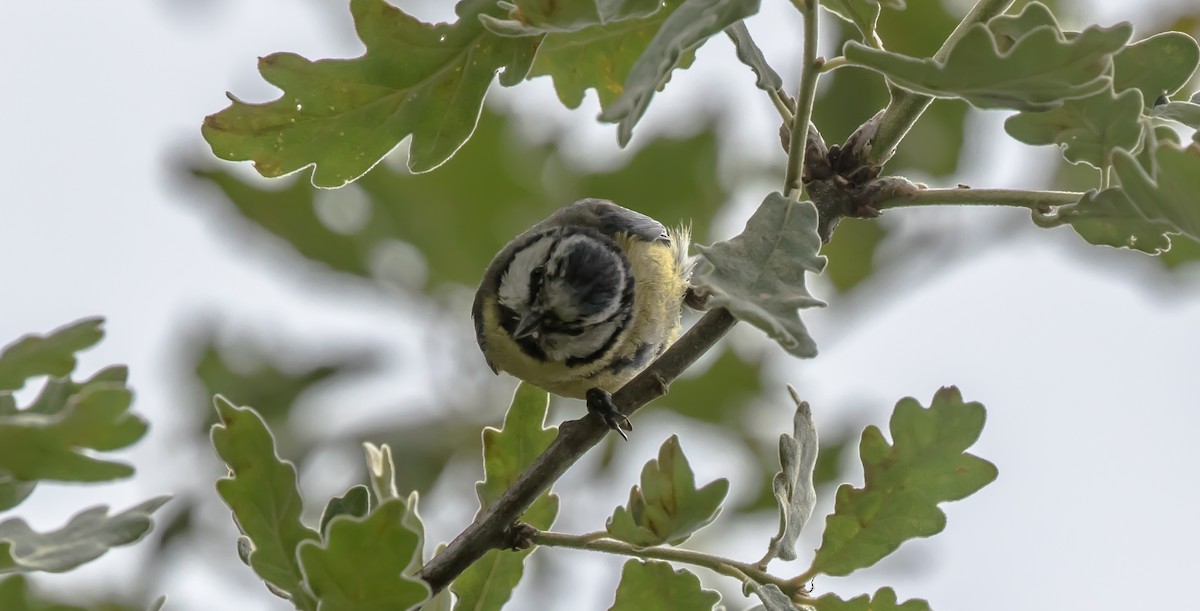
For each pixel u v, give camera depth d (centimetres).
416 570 614
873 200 684
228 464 557
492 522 620
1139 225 613
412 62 666
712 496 575
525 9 521
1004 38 647
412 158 696
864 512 618
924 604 601
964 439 616
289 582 559
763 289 507
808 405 646
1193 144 503
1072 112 637
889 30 1063
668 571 630
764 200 544
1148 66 654
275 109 668
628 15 521
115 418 445
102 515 498
